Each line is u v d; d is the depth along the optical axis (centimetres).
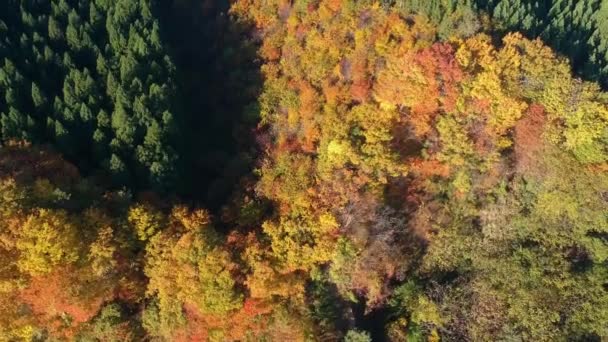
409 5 5672
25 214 4569
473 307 5244
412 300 5397
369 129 5284
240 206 5409
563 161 5125
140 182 5391
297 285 5144
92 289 4747
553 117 5150
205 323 4906
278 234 5103
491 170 5347
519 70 5222
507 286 5219
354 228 5200
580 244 5266
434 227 5544
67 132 5288
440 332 5253
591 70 5741
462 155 5278
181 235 5025
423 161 5406
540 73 5194
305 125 5734
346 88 5566
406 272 5512
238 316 4934
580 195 5138
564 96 5125
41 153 5031
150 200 5191
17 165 4872
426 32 5475
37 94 5466
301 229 5112
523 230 5406
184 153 5834
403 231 5478
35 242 4456
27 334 4728
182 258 4841
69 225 4625
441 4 5534
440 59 5109
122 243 4919
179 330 4928
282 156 5600
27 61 5803
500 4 5731
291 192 5306
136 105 5462
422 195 5559
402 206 5522
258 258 4975
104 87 5819
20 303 4644
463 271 5466
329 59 5828
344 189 5219
